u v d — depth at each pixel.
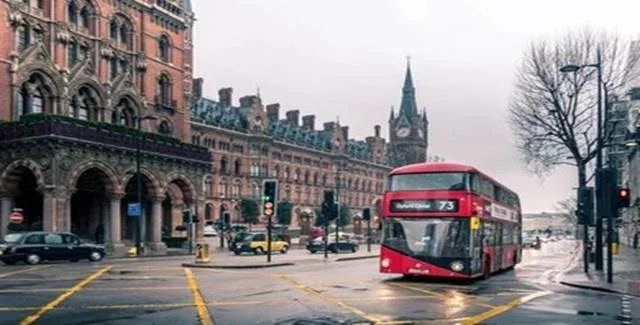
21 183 45.41
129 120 54.28
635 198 65.75
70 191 42.19
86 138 43.16
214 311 14.34
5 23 43.94
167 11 59.25
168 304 15.52
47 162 41.28
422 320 13.29
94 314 13.74
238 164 107.25
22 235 33.16
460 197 22.20
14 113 44.09
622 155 73.75
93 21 51.66
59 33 48.22
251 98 111.88
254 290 19.05
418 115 176.50
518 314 14.39
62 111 47.03
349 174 141.50
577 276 26.55
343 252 55.06
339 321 12.99
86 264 32.78
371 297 17.59
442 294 18.83
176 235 55.94
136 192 52.44
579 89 39.84
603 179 23.52
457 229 22.11
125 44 54.97
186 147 53.00
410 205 22.72
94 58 51.34
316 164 129.62
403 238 22.58
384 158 158.38
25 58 44.84
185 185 53.88
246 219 100.44
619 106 53.03
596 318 13.87
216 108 107.56
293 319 13.20
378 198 154.25
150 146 48.66
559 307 15.88
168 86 59.44
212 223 89.44
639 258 43.50
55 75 46.81
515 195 34.41
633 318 13.98
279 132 123.81
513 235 33.22
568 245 94.31
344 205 123.81
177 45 60.72
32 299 16.41
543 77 40.59
